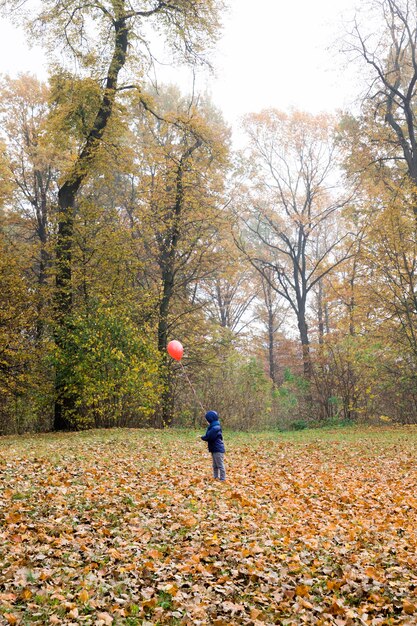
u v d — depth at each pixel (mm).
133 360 22859
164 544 6926
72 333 23312
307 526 8328
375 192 35625
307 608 5434
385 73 32562
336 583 5938
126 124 27328
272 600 5586
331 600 5602
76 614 4887
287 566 6445
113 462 12672
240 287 50188
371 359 29562
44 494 8828
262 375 29312
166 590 5590
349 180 38062
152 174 30312
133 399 23969
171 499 9117
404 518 9094
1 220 32969
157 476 11266
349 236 42188
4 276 23719
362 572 6309
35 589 5312
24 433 25609
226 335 32406
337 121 40625
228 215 31109
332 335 37062
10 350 23781
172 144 32938
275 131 41781
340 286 37000
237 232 39406
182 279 31312
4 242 27000
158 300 27375
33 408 25031
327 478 12500
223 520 8172
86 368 22719
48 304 25469
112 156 27172
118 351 22547
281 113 41312
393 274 27812
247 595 5656
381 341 29891
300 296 41500
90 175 27781
